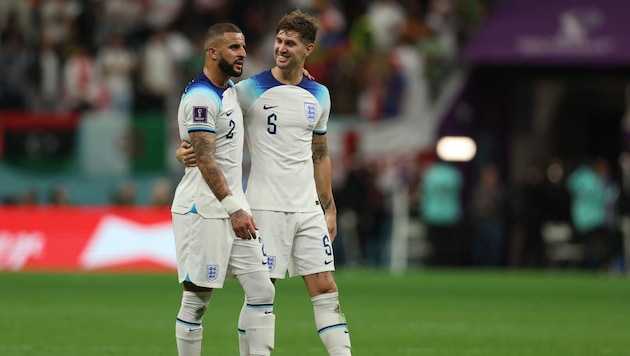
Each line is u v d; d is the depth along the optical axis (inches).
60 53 3855.8
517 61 3518.7
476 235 3435.0
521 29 3538.4
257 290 1166.3
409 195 3526.1
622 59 3506.4
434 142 3599.9
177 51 3873.0
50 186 3395.7
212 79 1163.9
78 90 3799.2
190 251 1159.6
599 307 2245.3
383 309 2174.0
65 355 1443.2
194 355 1192.8
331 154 3545.8
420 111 3624.5
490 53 3523.6
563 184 3582.7
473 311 2143.2
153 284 2741.1
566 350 1539.1
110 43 3853.3
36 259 3253.0
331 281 1208.2
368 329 1807.3
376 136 3570.4
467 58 3531.0
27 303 2224.4
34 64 3801.7
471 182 3617.1
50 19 3961.6
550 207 3575.3
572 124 3993.6
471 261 3472.0
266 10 4015.8
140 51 3951.8
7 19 3875.5
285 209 1196.5
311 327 1809.8
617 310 2182.6
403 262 3449.8
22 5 3951.8
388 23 3816.4
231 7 4033.0
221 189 1135.0
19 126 3398.1
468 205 3595.0
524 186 3513.8
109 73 3809.1
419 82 3661.4
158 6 4047.7
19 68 3777.1
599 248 3432.6
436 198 3390.7
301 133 1207.6
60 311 2057.1
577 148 4010.8
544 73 3678.6
